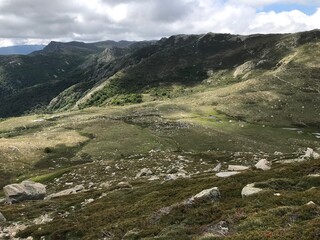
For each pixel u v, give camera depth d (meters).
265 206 21.55
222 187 28.17
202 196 25.89
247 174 31.98
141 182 48.47
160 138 147.38
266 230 17.08
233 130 174.12
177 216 23.83
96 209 34.59
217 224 20.27
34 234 29.19
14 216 37.62
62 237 27.39
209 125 181.00
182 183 36.16
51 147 139.75
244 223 18.86
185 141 143.25
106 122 185.88
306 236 15.41
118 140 146.25
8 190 50.41
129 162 79.19
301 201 21.56
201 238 17.81
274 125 199.25
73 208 38.75
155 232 22.14
